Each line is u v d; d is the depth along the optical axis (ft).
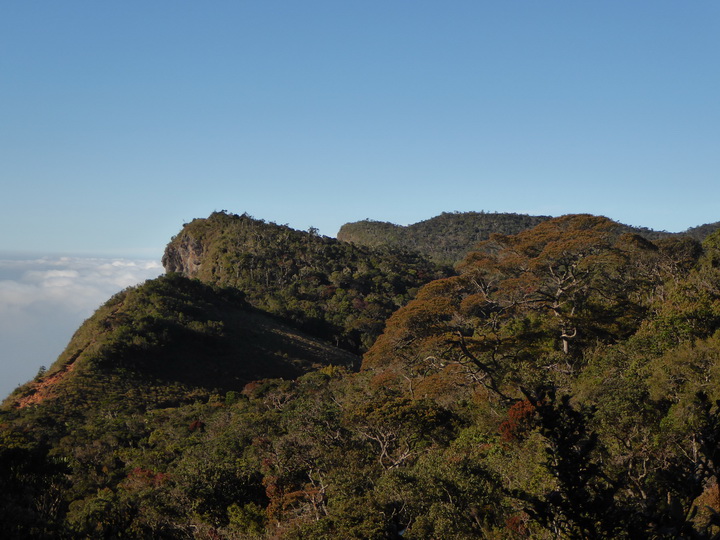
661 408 65.82
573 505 22.79
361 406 107.04
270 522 85.92
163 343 261.65
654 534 21.99
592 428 60.18
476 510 62.39
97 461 150.82
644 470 53.06
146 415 199.93
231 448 127.65
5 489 53.62
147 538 59.82
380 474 89.15
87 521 52.24
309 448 104.12
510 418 80.69
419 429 99.14
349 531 62.39
